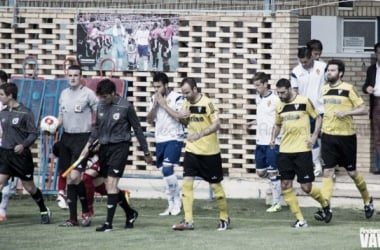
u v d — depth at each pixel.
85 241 38.91
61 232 41.38
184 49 53.75
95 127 42.53
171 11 53.66
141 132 42.19
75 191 43.22
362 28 57.47
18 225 43.62
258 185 52.75
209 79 53.59
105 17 54.22
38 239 39.50
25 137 43.50
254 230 41.84
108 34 54.22
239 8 55.88
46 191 52.72
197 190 52.94
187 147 42.00
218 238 39.50
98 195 52.31
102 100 41.84
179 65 53.88
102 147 41.88
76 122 44.00
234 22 53.09
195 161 41.91
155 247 37.38
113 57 54.22
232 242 38.44
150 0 56.66
